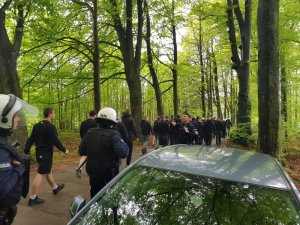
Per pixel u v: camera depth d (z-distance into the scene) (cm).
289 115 2355
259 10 1011
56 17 1491
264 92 1001
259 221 251
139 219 263
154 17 2567
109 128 493
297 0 1911
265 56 998
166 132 1435
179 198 278
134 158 1358
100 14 2009
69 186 832
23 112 290
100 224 260
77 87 2266
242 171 307
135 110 2238
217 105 4512
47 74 2042
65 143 2184
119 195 294
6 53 1198
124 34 2256
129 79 2255
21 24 1246
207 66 3872
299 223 247
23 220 572
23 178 290
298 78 2341
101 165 476
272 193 277
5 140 272
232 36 2083
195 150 373
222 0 2555
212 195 277
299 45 2162
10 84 1191
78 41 1892
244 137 1792
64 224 562
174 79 3038
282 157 1003
